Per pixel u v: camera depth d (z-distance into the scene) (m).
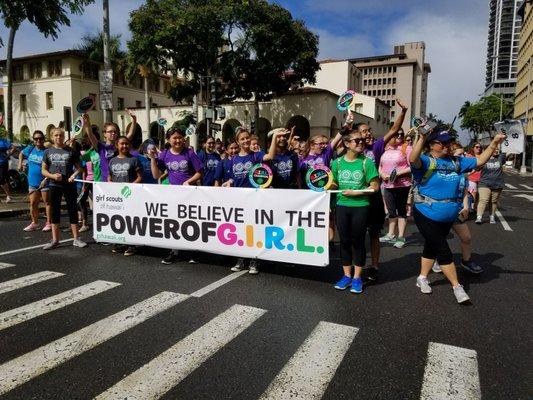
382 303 4.52
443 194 4.48
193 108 34.12
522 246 7.39
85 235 7.91
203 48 27.42
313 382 2.96
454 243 7.64
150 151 6.52
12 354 3.32
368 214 4.80
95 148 7.05
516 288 5.06
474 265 5.57
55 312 4.18
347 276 5.00
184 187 5.84
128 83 44.50
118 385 2.90
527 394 2.84
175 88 30.56
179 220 5.93
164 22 26.05
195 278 5.33
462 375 3.06
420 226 4.62
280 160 5.66
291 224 5.20
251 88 30.27
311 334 3.73
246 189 5.42
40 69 40.25
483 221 10.17
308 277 5.43
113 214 6.45
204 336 3.67
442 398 2.78
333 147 6.25
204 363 3.21
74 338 3.61
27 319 4.00
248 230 5.46
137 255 6.45
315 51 30.69
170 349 3.43
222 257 6.36
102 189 6.50
